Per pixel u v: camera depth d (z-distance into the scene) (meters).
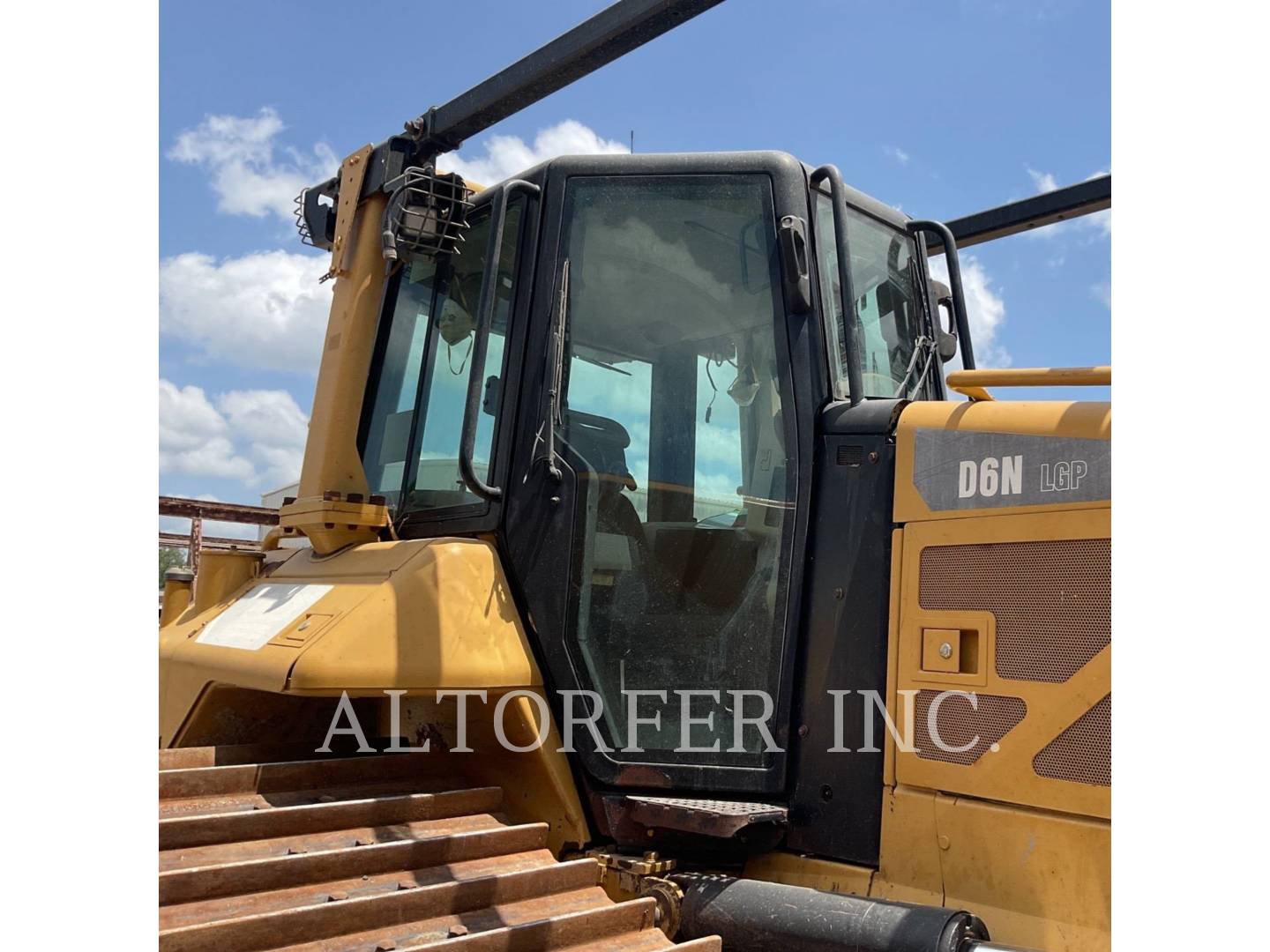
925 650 2.37
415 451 3.03
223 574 3.20
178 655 2.93
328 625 2.45
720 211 2.73
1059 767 2.16
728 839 2.52
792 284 2.61
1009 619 2.27
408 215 2.98
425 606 2.49
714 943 2.11
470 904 2.17
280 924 1.93
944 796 2.31
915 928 2.05
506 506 2.70
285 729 2.95
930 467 2.43
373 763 2.62
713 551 2.61
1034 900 2.15
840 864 2.44
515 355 2.76
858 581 2.49
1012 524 2.29
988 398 2.42
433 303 3.10
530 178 2.87
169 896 1.97
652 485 2.66
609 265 2.76
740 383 2.65
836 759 2.47
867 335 2.92
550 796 2.61
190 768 2.59
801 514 2.56
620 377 2.71
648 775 2.55
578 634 2.63
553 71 2.68
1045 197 3.61
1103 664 2.12
